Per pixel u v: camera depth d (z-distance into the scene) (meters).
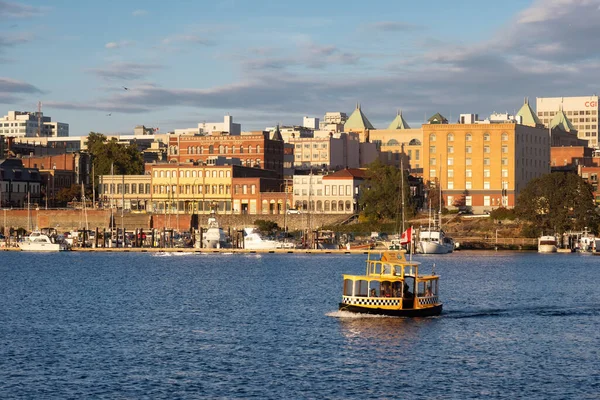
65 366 147.88
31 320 194.50
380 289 188.38
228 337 171.50
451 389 133.88
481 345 163.25
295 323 186.25
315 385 135.88
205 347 162.25
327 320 187.75
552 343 166.12
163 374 142.38
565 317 197.00
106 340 169.25
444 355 155.00
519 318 194.25
